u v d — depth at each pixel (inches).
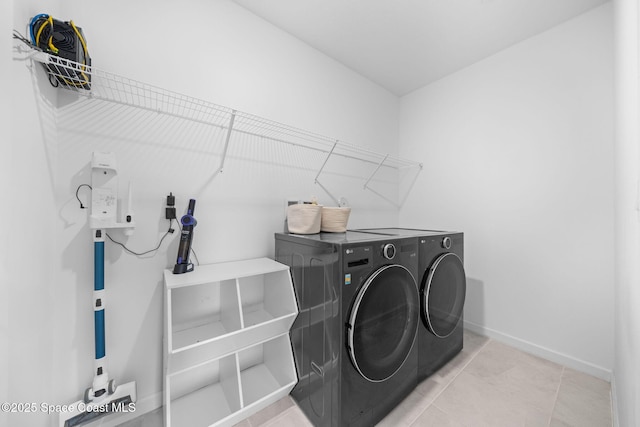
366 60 91.4
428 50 85.4
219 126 63.6
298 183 80.8
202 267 59.2
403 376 57.1
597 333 65.9
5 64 28.8
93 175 45.3
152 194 54.5
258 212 71.2
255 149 70.5
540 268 75.9
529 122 78.0
